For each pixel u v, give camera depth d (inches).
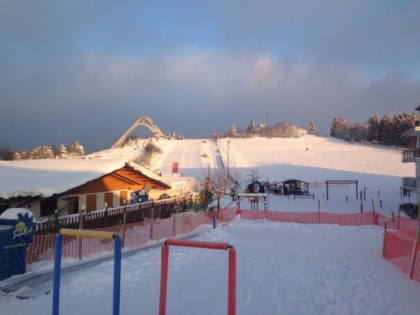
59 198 796.6
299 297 346.3
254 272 445.1
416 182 1675.7
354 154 4566.9
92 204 898.7
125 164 922.7
